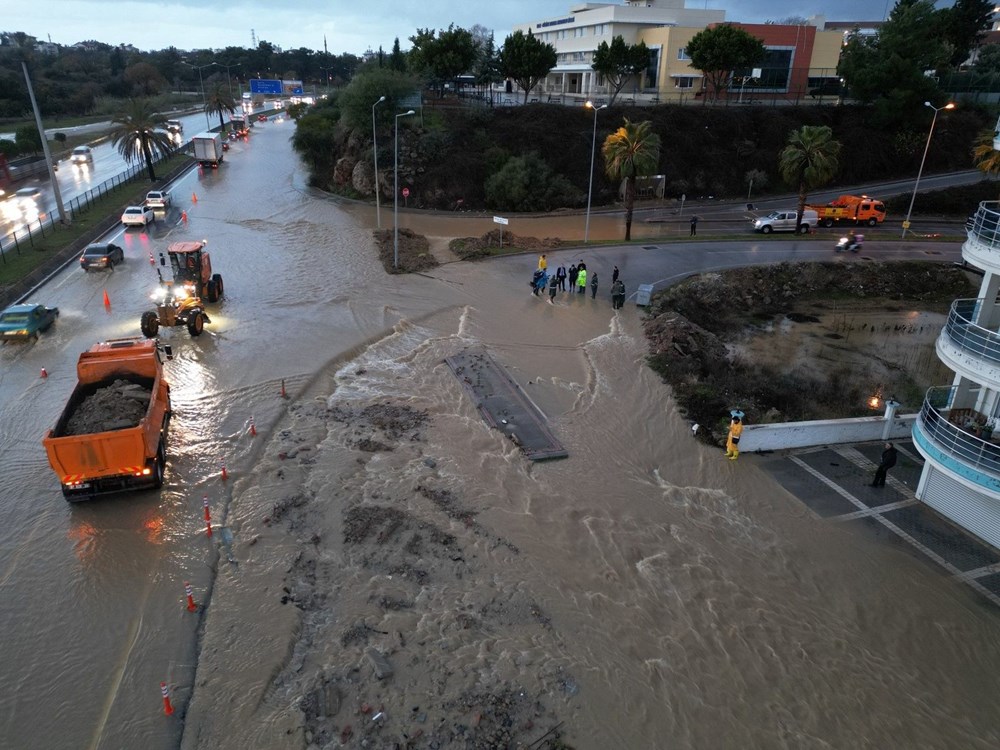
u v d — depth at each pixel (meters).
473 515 16.91
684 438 21.81
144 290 32.72
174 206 52.28
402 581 14.55
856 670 13.48
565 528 16.84
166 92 136.50
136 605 13.81
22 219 45.28
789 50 74.06
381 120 58.69
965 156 66.44
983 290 18.22
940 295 38.59
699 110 64.19
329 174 62.72
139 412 17.91
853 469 20.41
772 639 14.01
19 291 31.42
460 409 22.41
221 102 92.94
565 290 35.00
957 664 13.85
